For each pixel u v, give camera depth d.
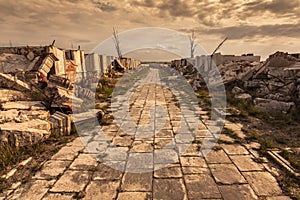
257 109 8.70
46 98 7.65
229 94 12.00
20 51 11.62
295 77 9.77
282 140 5.58
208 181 3.80
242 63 17.42
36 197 3.40
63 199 3.35
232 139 5.79
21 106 6.96
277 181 3.76
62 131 6.18
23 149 5.01
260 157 4.69
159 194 3.46
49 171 4.18
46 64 10.59
